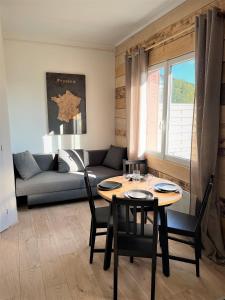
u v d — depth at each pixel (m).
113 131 4.71
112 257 2.24
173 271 2.10
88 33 3.76
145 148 3.67
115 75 4.53
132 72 3.62
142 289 1.88
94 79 4.41
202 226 2.30
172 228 2.04
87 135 4.50
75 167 3.93
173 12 2.86
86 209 3.42
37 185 3.35
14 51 3.80
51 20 3.23
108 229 2.04
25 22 3.29
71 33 3.75
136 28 3.57
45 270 2.11
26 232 2.76
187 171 2.83
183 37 2.76
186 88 2.87
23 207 3.47
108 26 3.47
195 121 2.46
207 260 2.25
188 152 2.90
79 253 2.36
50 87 4.08
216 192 2.31
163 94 3.23
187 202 2.79
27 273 2.07
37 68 3.98
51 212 3.31
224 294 1.83
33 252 2.37
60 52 4.09
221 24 2.16
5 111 2.74
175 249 2.44
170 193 2.15
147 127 3.66
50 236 2.67
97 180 3.71
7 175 2.81
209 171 2.30
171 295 1.82
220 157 2.30
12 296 1.82
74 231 2.79
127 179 2.59
